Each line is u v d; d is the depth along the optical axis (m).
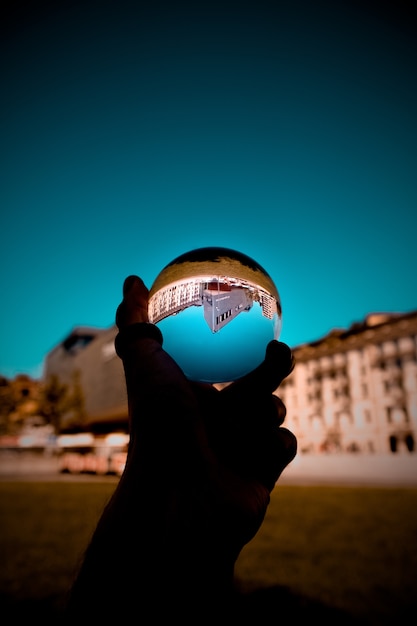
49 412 46.28
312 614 2.80
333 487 11.62
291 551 4.48
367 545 4.70
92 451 20.92
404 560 4.05
